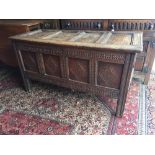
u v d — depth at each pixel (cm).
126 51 125
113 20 190
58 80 181
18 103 198
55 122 167
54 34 185
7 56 247
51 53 163
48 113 179
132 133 149
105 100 195
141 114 169
